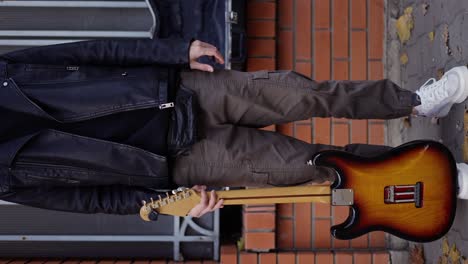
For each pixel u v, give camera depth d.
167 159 1.86
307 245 3.13
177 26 3.03
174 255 3.13
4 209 3.09
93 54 1.87
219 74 1.96
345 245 3.13
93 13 3.12
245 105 1.97
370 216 2.01
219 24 3.01
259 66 3.17
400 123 3.03
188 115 1.87
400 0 3.08
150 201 1.92
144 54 1.87
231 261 3.03
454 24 2.34
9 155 1.76
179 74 1.95
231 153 1.97
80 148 1.80
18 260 3.09
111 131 1.83
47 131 1.80
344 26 3.23
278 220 3.13
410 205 2.04
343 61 3.23
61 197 1.89
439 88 2.04
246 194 1.93
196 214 1.94
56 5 3.09
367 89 2.04
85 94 1.82
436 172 2.04
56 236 3.09
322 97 2.00
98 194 1.93
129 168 1.84
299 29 3.23
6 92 1.79
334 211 3.14
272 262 3.04
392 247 3.07
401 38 3.02
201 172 1.98
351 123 3.20
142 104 1.83
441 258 2.51
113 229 3.13
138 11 3.13
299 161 2.03
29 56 1.88
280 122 2.07
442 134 2.42
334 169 1.98
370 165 2.00
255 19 3.17
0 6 3.08
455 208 2.07
